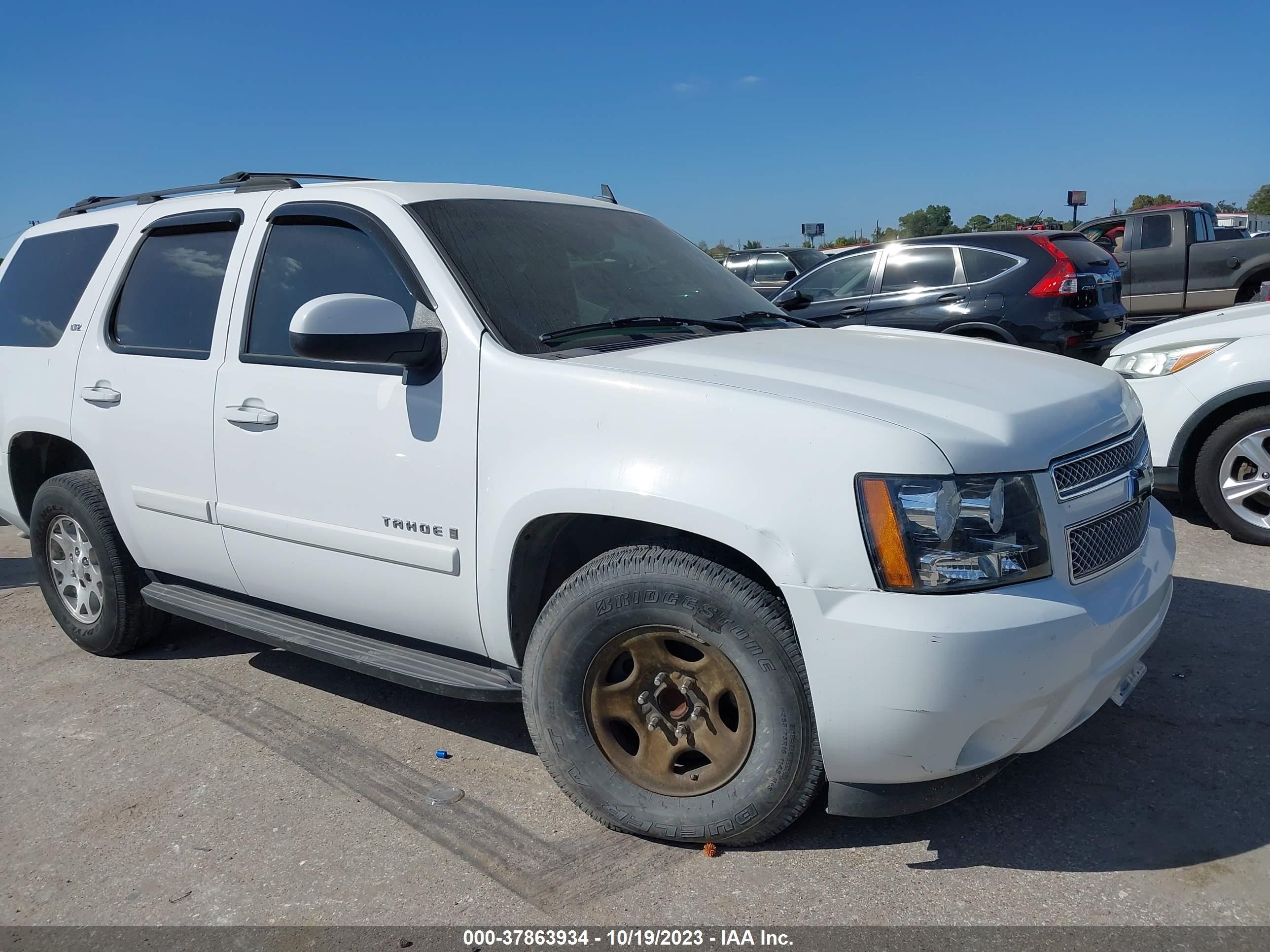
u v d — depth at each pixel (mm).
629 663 2797
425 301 3080
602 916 2508
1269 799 2879
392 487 3064
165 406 3717
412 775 3268
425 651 3281
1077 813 2861
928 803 2514
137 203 4301
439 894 2629
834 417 2404
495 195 3611
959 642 2271
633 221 4020
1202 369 5176
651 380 2627
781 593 2523
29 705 3980
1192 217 12930
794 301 8844
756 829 2664
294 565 3418
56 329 4312
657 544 2693
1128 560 2756
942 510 2312
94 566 4320
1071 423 2646
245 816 3064
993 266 8109
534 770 3268
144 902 2662
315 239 3428
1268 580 4637
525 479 2764
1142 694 3570
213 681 4125
